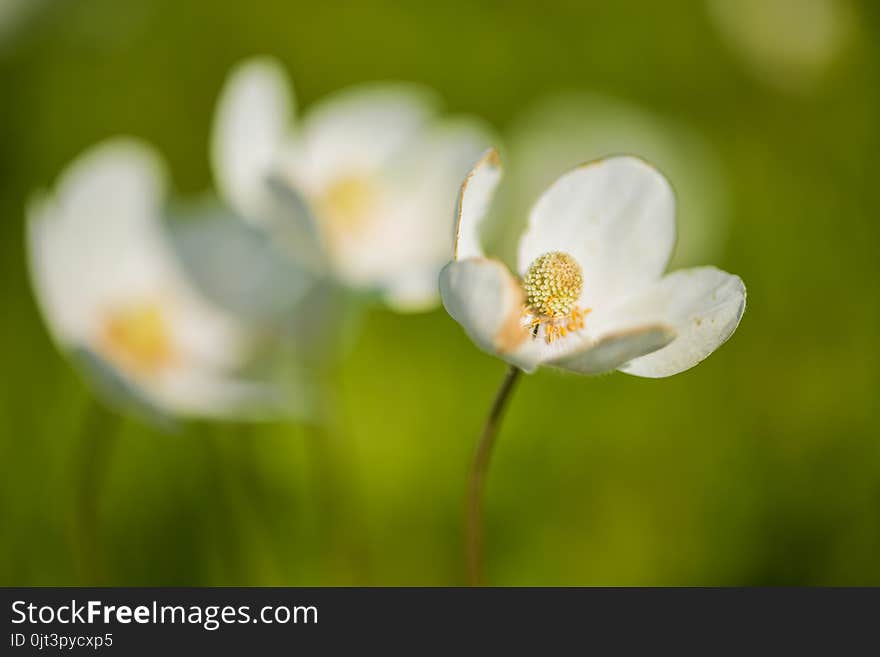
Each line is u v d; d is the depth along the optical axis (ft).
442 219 2.21
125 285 2.14
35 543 2.23
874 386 2.58
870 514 2.37
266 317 2.16
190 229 2.15
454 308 1.60
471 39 3.24
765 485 2.44
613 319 1.65
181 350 2.14
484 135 2.26
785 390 2.60
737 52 3.15
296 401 2.12
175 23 3.10
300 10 3.19
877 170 2.93
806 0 3.09
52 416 2.37
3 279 2.53
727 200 2.89
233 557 2.25
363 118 2.24
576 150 2.83
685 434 2.49
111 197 2.12
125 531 2.23
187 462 2.27
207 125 3.03
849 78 3.05
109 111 2.95
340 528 2.19
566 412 2.50
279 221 2.05
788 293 2.76
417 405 2.52
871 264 2.78
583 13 3.27
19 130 2.83
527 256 1.65
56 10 2.92
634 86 3.20
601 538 2.39
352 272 2.14
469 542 1.69
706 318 1.61
